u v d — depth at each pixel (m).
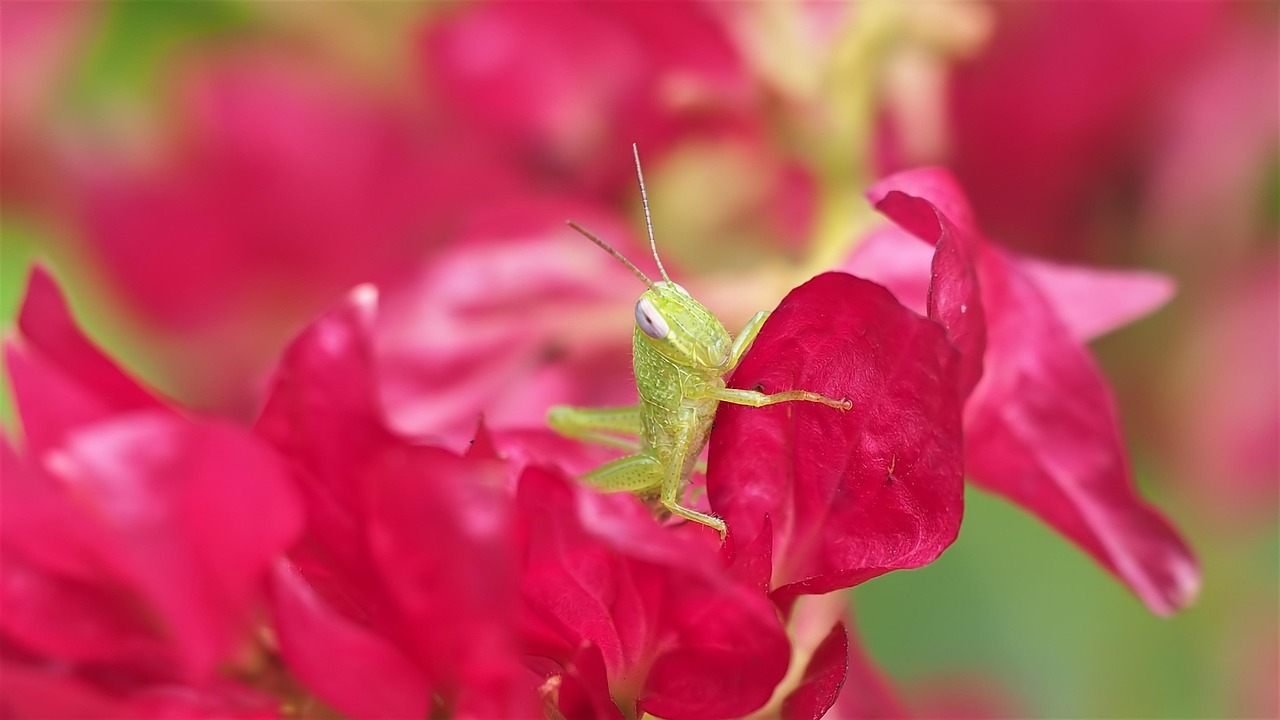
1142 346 0.18
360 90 0.18
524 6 0.18
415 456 0.13
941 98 0.17
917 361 0.14
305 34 0.18
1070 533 0.15
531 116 0.18
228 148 0.18
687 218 0.18
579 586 0.14
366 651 0.13
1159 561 0.15
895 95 0.17
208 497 0.13
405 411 0.17
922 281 0.15
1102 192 0.18
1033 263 0.16
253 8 0.18
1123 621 0.17
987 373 0.15
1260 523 0.17
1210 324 0.18
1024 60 0.18
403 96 0.18
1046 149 0.18
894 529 0.14
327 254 0.18
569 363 0.17
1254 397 0.17
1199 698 0.17
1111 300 0.16
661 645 0.14
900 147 0.17
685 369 0.15
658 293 0.15
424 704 0.13
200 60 0.18
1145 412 0.18
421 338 0.17
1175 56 0.18
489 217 0.18
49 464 0.14
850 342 0.14
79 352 0.14
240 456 0.13
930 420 0.14
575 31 0.18
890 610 0.17
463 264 0.17
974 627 0.17
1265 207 0.18
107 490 0.13
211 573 0.13
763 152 0.18
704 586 0.14
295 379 0.14
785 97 0.17
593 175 0.18
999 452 0.15
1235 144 0.18
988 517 0.18
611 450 0.16
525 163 0.18
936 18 0.17
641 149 0.18
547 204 0.18
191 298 0.18
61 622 0.13
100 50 0.18
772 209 0.18
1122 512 0.15
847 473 0.14
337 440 0.14
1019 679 0.17
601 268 0.18
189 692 0.13
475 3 0.18
